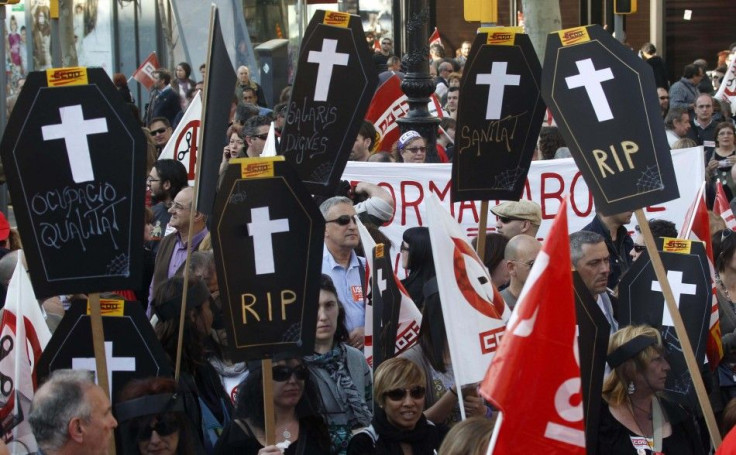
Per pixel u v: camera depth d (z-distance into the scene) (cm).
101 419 430
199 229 784
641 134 521
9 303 521
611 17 2536
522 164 602
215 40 545
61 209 477
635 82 521
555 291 360
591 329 511
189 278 571
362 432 520
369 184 884
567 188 987
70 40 2470
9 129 475
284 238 482
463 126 598
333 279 702
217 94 547
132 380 491
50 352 505
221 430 564
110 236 478
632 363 526
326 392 559
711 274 591
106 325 509
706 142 1364
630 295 604
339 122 619
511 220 763
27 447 516
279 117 1112
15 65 2356
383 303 596
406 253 687
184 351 567
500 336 521
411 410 512
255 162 479
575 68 529
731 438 443
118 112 476
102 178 477
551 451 361
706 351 613
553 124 1253
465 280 520
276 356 503
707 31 3259
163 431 482
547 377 360
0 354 518
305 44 612
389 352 595
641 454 525
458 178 600
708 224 675
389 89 1152
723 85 1597
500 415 361
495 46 593
